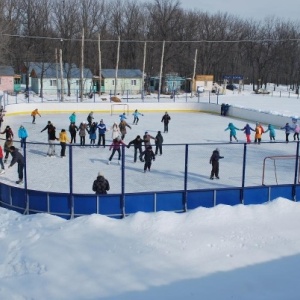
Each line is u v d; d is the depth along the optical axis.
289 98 59.41
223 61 89.06
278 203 13.75
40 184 17.20
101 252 10.69
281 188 15.05
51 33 72.31
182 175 18.69
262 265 10.16
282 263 10.27
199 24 85.75
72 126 25.72
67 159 21.72
